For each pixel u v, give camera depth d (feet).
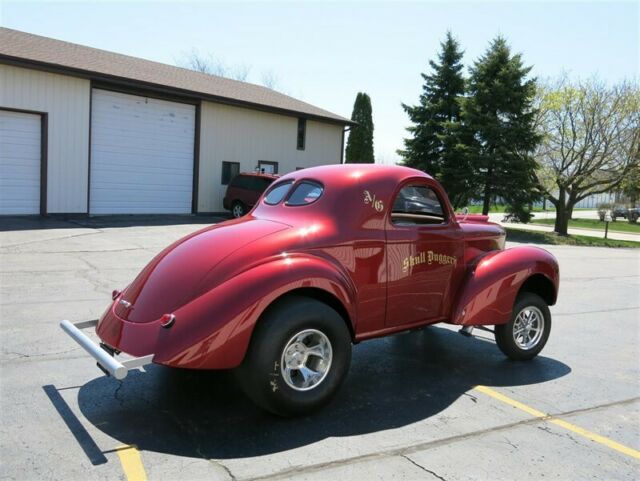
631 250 73.56
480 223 17.54
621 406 13.73
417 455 10.61
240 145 68.80
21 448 10.32
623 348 19.57
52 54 54.19
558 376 15.98
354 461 10.27
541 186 90.02
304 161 77.05
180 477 9.47
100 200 56.39
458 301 15.58
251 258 11.80
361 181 13.80
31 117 50.01
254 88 81.41
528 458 10.68
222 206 67.72
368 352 17.95
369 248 13.43
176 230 46.24
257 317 11.13
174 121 61.93
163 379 14.32
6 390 13.12
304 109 76.64
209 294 11.24
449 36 92.43
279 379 11.40
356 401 13.43
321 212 13.35
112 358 10.53
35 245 34.99
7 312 19.88
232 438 11.07
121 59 66.54
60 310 20.43
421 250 14.56
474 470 10.11
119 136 57.21
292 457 10.34
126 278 26.78
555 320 24.22
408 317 14.55
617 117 91.91
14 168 49.49
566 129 95.04
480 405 13.43
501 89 79.77
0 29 59.47
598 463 10.58
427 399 13.73
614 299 30.45
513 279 15.98
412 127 94.02
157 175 61.05
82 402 12.60
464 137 84.89
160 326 11.12
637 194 111.65
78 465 9.77
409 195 14.75
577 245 78.38
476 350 18.51
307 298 12.12
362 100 116.98
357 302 13.33
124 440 10.82
